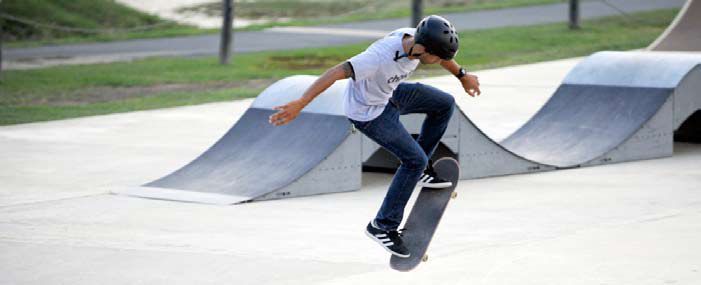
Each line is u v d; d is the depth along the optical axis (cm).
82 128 3338
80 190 2350
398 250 1524
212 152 2522
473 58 5362
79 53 5988
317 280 1598
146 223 2008
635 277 1593
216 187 2306
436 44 1453
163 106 3878
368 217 2069
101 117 3588
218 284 1584
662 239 1842
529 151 2742
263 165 2391
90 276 1636
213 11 8669
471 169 2506
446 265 1677
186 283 1593
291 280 1600
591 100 2945
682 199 2214
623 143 2722
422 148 1596
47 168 2641
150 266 1692
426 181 1602
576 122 2877
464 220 2023
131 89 4434
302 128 2477
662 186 2375
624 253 1744
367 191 2370
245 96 4141
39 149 2934
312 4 9044
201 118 3556
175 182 2369
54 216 2075
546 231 1920
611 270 1636
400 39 1473
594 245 1803
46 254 1772
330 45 6072
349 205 2197
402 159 1540
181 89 4409
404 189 1531
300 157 2370
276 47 6019
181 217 2058
